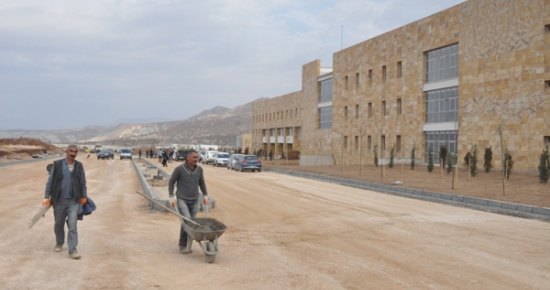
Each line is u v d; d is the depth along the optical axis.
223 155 54.06
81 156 87.25
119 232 11.06
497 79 30.44
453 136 35.53
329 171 37.91
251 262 8.34
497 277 7.42
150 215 14.15
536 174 27.17
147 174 30.81
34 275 7.00
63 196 8.32
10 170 38.47
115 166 47.28
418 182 25.78
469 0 33.22
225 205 16.89
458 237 10.98
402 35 41.88
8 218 12.87
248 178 31.61
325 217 14.18
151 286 6.67
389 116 43.84
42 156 76.38
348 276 7.39
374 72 46.62
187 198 9.16
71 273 7.19
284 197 19.80
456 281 7.16
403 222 13.29
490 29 31.14
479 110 31.97
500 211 16.19
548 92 26.88
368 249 9.55
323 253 9.15
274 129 86.31
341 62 53.91
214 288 6.66
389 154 43.75
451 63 36.03
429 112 38.91
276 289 6.65
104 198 18.56
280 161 66.81
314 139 63.34
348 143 52.09
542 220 14.36
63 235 8.70
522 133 28.41
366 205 17.39
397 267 8.01
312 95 64.38
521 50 28.59
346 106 53.00
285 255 8.95
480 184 23.86
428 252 9.26
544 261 8.59
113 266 7.71
